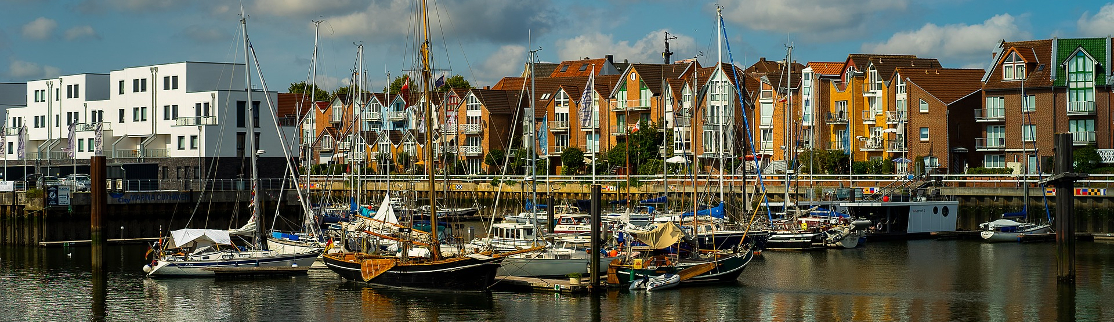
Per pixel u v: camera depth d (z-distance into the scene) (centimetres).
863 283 5309
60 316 4584
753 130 10912
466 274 4912
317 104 13838
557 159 11950
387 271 5094
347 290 5094
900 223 7750
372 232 5428
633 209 8406
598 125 11719
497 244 5700
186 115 10088
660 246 5112
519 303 4706
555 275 5331
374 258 5212
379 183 10569
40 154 11325
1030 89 9462
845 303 4741
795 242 6788
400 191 9750
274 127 10119
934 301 4788
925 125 10044
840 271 5753
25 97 13288
